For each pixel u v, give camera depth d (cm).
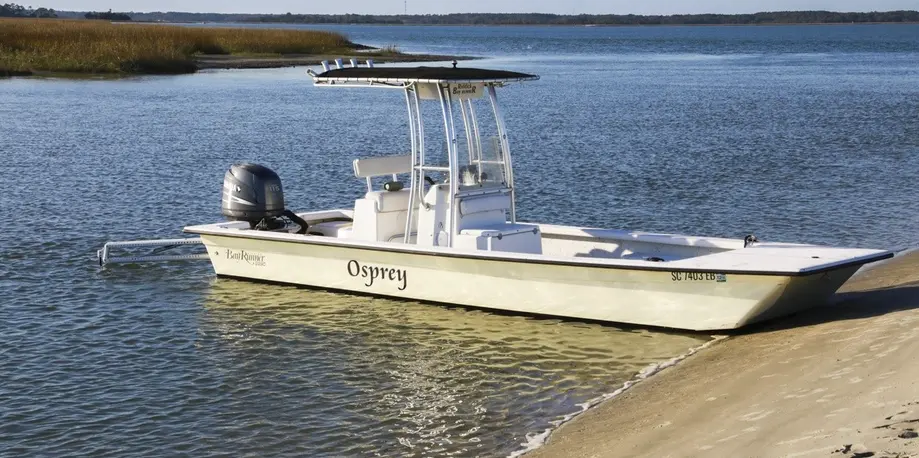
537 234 1252
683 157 2695
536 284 1152
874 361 860
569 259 1113
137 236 1667
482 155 1246
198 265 1459
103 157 2628
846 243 1585
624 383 946
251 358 1055
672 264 1064
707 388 880
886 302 1109
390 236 1284
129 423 880
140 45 6297
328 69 1307
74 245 1580
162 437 849
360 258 1259
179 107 4150
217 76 6088
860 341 937
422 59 8912
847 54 11775
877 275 1291
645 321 1115
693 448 719
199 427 870
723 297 1052
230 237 1348
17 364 1029
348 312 1216
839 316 1070
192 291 1319
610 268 1095
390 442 827
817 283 1041
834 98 4981
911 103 4625
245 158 2655
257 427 867
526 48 13838
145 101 4391
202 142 2998
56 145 2864
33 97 4441
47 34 6303
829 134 3288
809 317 1087
